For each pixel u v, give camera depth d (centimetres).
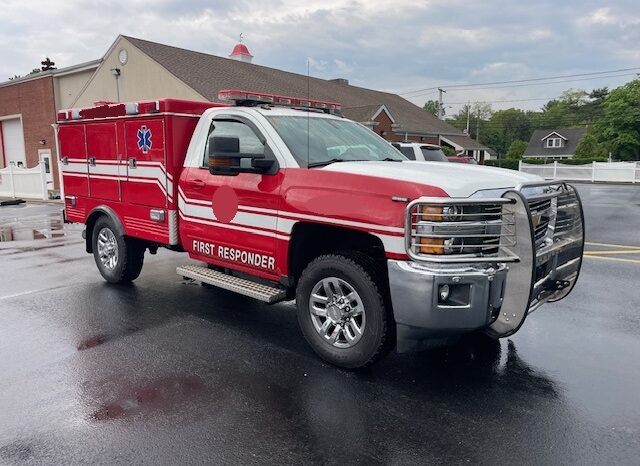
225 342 471
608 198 2027
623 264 785
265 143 455
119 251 642
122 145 602
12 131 2978
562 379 394
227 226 486
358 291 392
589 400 361
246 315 551
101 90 2392
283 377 398
